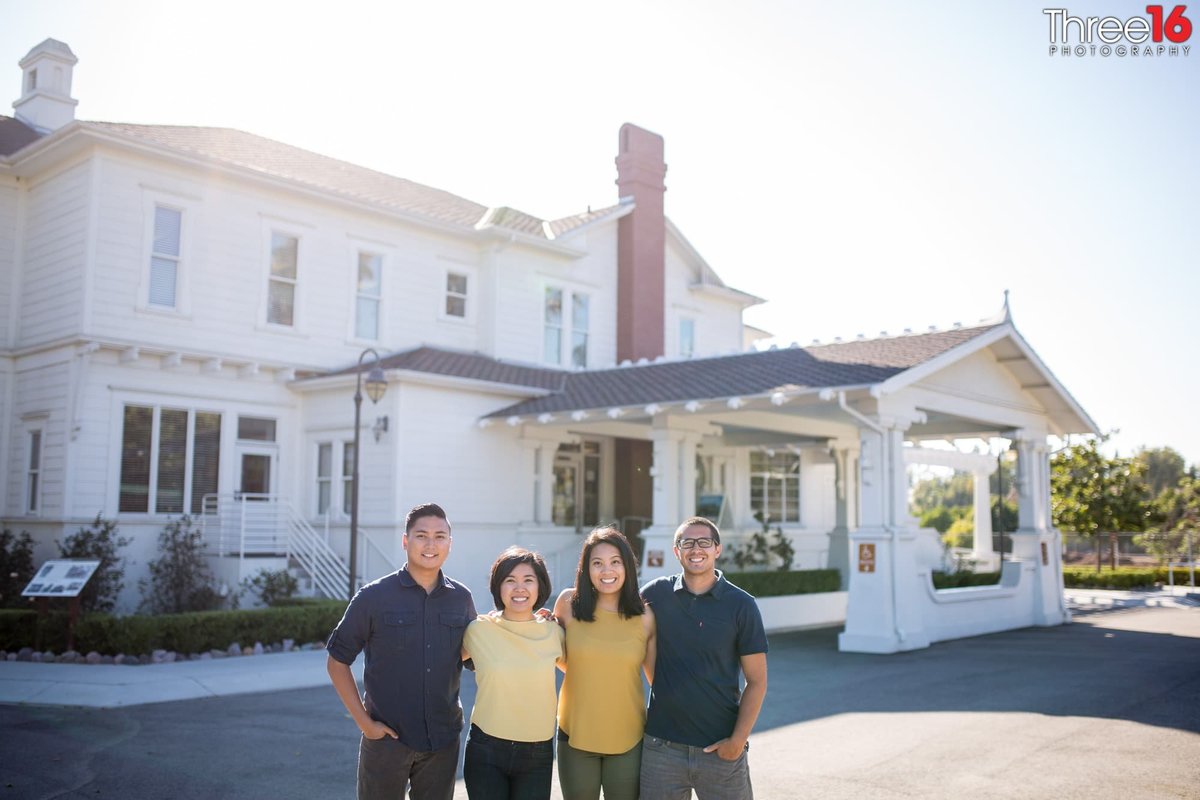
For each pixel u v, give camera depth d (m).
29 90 22.02
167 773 7.47
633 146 26.19
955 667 13.30
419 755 4.50
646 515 23.38
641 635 4.62
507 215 25.12
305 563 17.91
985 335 16.36
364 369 19.08
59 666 12.35
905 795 6.95
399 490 18.02
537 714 4.52
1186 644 16.09
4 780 7.21
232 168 18.73
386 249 21.64
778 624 18.83
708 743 4.50
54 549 16.77
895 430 15.60
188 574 16.17
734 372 17.77
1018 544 20.16
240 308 19.16
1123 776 7.46
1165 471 77.62
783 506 27.03
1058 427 20.94
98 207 17.28
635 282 25.77
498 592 4.66
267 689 11.19
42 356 17.91
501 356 22.97
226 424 18.89
